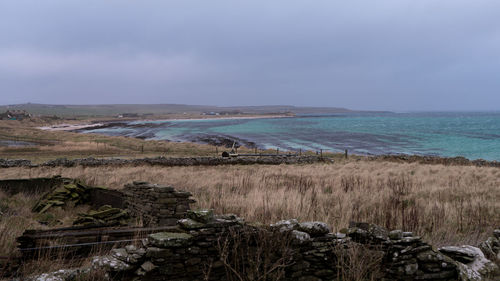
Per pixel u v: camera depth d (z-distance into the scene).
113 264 5.55
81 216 11.87
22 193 15.59
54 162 28.67
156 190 11.10
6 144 63.91
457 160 38.03
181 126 173.38
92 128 155.00
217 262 6.12
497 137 93.94
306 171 27.59
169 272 5.73
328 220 10.59
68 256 7.14
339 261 6.59
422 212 12.05
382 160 39.72
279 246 6.25
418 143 79.06
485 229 10.70
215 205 12.52
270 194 14.04
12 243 7.39
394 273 6.64
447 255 7.88
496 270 7.49
